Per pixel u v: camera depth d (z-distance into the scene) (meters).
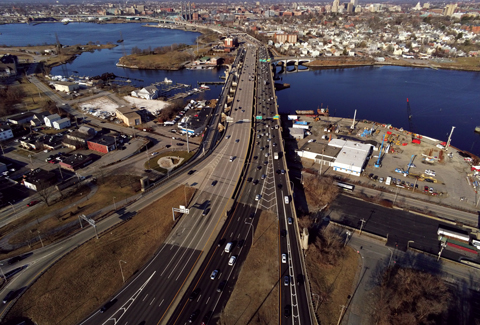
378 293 107.19
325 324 95.56
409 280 106.81
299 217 140.50
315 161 196.38
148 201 148.38
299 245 121.88
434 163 194.50
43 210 147.75
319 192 161.25
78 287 105.31
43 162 194.75
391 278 112.31
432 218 145.00
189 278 107.69
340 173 183.75
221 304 98.81
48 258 117.19
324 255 118.38
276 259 115.38
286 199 145.50
